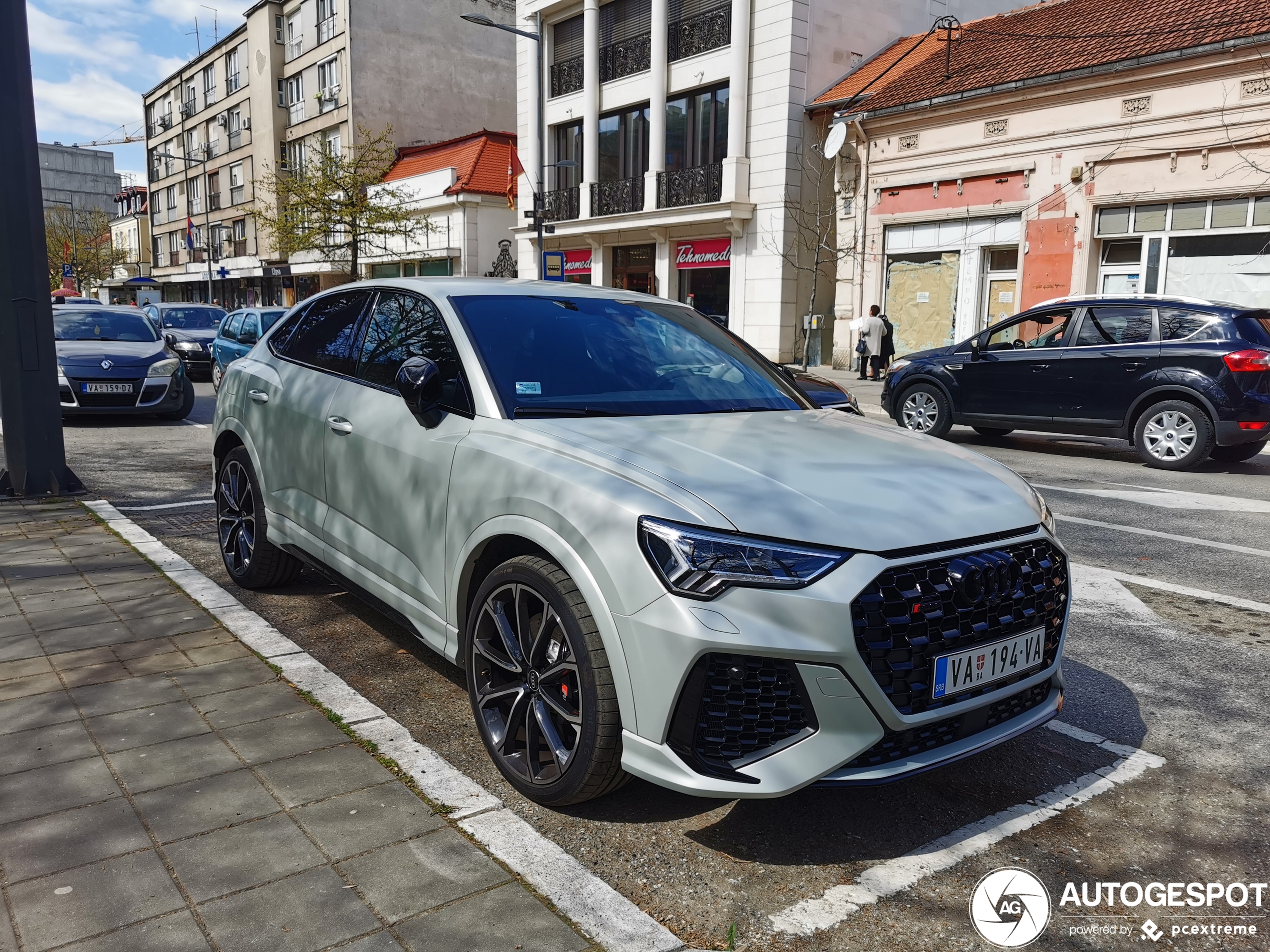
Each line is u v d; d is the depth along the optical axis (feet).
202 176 176.04
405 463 11.14
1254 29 46.73
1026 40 62.03
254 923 7.11
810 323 73.31
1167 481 29.63
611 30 88.99
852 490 8.63
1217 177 48.67
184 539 19.83
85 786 9.07
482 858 8.02
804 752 7.70
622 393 11.16
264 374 15.25
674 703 7.80
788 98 72.95
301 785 9.14
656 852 8.57
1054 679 9.56
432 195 111.34
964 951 7.34
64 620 13.79
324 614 14.92
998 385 36.55
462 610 10.26
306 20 134.82
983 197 59.67
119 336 42.29
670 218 80.84
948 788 9.97
